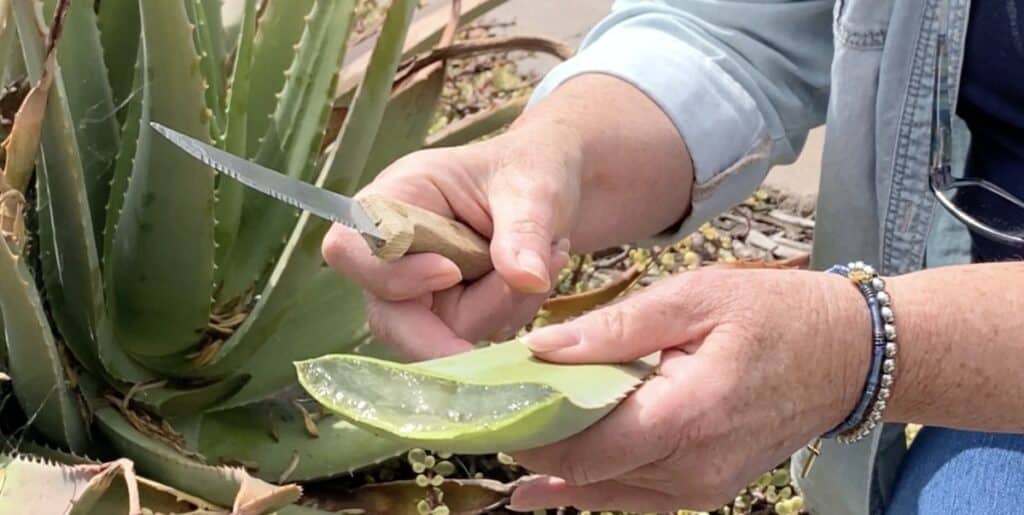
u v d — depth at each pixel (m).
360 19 1.66
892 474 0.93
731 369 0.67
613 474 0.67
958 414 0.73
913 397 0.72
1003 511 0.83
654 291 0.68
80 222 0.86
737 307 0.68
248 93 0.98
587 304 1.07
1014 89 0.80
